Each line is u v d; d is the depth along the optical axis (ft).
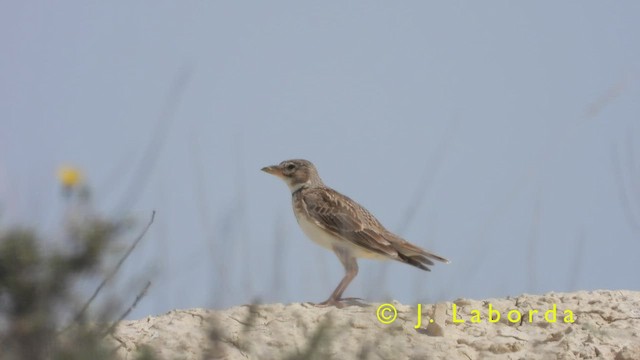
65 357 32.22
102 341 34.22
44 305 31.96
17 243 31.48
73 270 32.24
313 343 40.45
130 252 33.47
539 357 45.55
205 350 43.21
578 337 47.44
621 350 45.21
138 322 48.06
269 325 46.68
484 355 46.19
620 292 53.52
